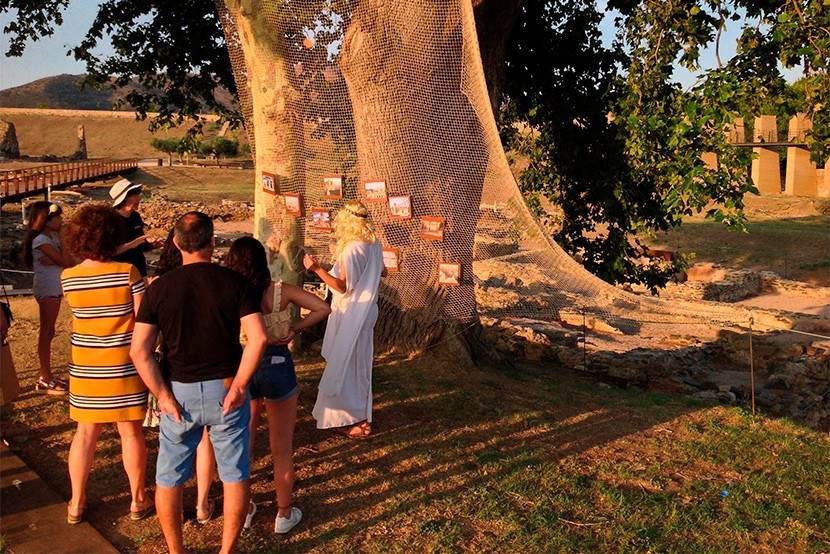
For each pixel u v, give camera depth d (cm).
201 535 427
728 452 617
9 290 1116
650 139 976
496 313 910
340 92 645
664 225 1189
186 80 1295
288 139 659
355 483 499
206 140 7100
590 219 1304
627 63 1127
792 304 2284
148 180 4859
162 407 368
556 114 1212
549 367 1052
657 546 438
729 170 906
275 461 430
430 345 817
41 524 425
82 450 425
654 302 800
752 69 925
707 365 1302
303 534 432
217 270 371
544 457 567
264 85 650
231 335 371
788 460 609
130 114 8906
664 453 602
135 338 363
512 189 646
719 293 2261
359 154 650
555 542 435
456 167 648
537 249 685
